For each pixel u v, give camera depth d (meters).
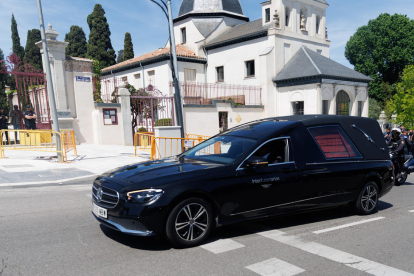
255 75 24.73
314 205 4.99
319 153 5.09
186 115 19.14
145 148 13.58
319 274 3.44
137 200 3.74
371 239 4.56
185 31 30.39
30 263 3.54
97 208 4.15
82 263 3.56
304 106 22.58
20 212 5.50
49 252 3.85
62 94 14.92
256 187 4.40
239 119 22.27
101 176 4.50
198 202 4.02
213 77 28.14
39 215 5.34
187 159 4.94
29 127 13.37
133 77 28.66
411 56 40.03
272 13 24.30
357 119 5.89
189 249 4.01
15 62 13.52
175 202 3.86
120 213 3.78
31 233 4.48
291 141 4.86
